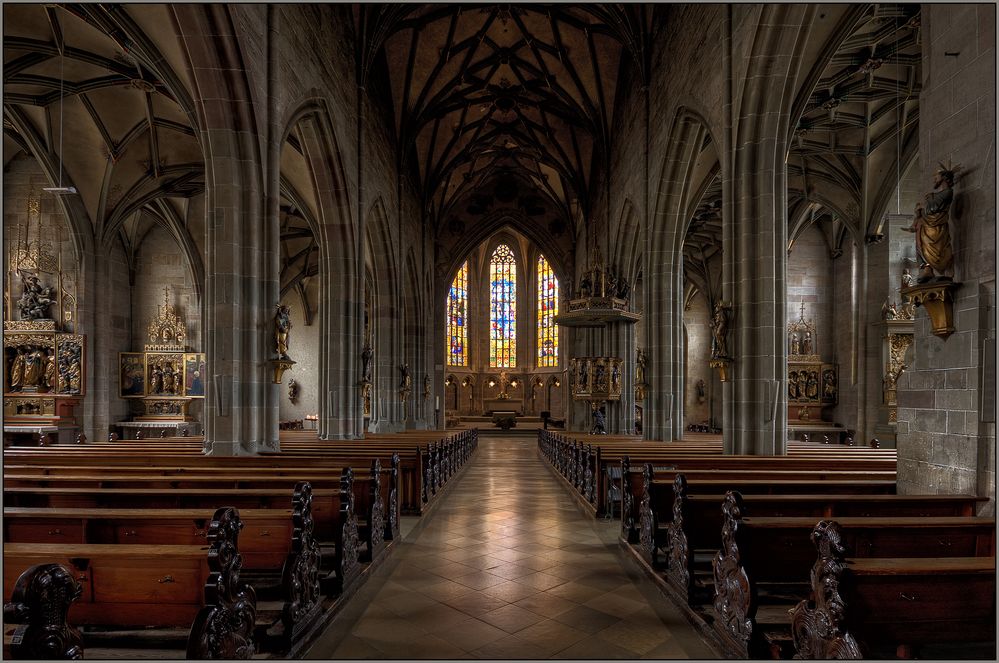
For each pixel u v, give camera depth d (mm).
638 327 33031
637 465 8773
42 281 21078
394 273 24875
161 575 3881
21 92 17219
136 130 19625
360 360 17344
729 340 11164
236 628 3277
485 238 40000
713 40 12516
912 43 14844
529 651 4652
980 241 5633
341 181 16516
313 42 13828
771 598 5254
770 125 10883
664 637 4941
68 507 5938
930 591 3283
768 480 7230
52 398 20531
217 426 10258
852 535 4676
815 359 27562
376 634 4965
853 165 22141
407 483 10039
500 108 29750
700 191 19703
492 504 11641
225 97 10438
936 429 6215
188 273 26156
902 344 22156
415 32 22891
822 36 11039
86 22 13414
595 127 26531
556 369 44281
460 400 45250
